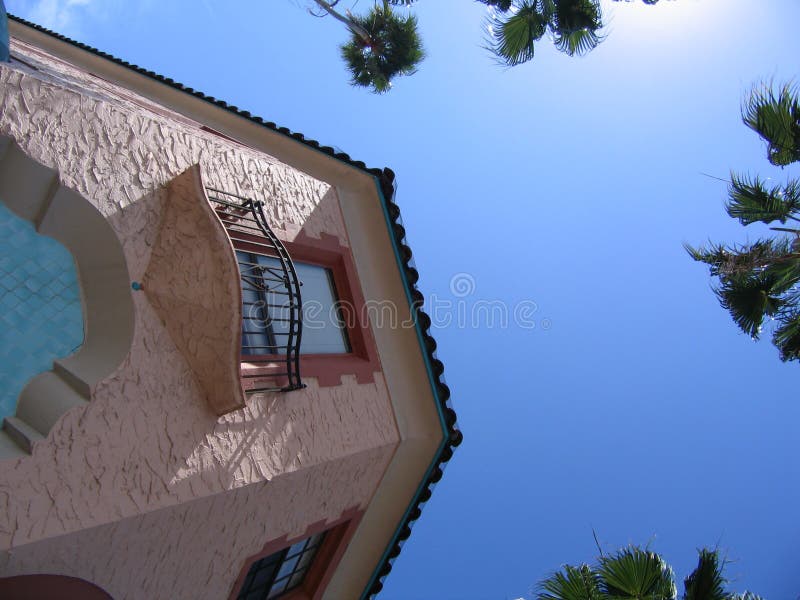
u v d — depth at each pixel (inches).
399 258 262.8
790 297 333.4
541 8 398.3
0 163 146.3
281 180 231.5
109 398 143.9
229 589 182.7
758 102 311.7
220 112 327.3
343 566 256.2
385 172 278.1
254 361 191.8
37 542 120.1
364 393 227.9
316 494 202.5
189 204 168.7
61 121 154.6
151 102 292.7
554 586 239.8
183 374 163.5
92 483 132.9
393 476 244.5
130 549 142.3
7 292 147.2
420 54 507.2
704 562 232.1
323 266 248.5
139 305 160.9
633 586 230.4
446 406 247.3
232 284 159.3
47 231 154.9
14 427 131.8
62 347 151.0
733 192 345.4
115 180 164.2
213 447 162.6
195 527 157.8
